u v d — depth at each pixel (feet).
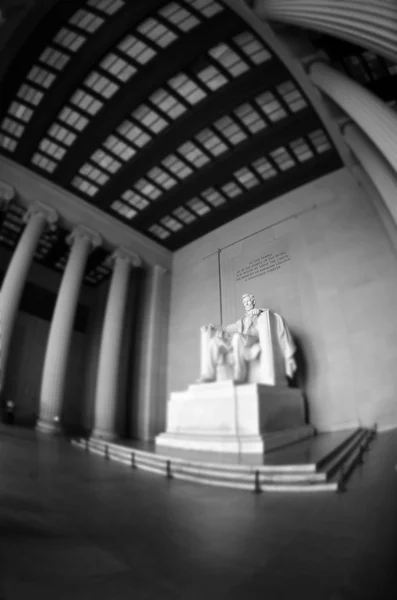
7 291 46.65
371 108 22.86
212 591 6.40
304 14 24.39
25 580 6.61
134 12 36.24
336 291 43.62
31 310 71.00
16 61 39.17
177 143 50.42
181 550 8.57
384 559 7.28
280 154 51.72
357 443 26.55
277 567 7.39
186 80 43.27
